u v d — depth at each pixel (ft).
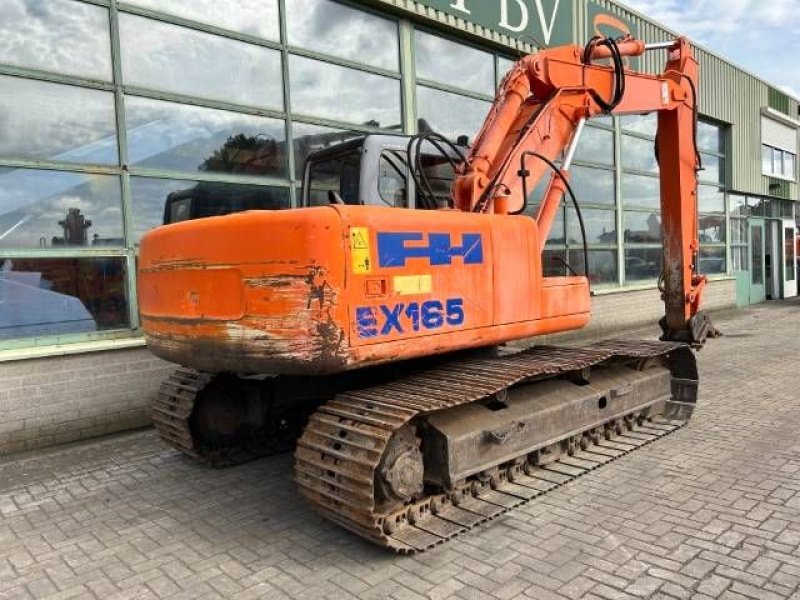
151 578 11.08
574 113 17.66
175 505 14.35
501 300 13.83
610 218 40.55
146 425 20.53
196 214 21.83
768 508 13.09
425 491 12.91
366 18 26.89
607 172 40.27
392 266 11.69
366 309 11.27
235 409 17.35
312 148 24.99
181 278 12.92
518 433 13.82
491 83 32.91
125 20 20.20
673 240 19.85
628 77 18.60
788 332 39.83
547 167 16.89
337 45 25.85
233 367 12.12
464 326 13.00
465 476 12.59
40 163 18.65
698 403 22.08
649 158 44.24
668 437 18.16
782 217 66.18
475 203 14.61
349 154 15.37
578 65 17.74
